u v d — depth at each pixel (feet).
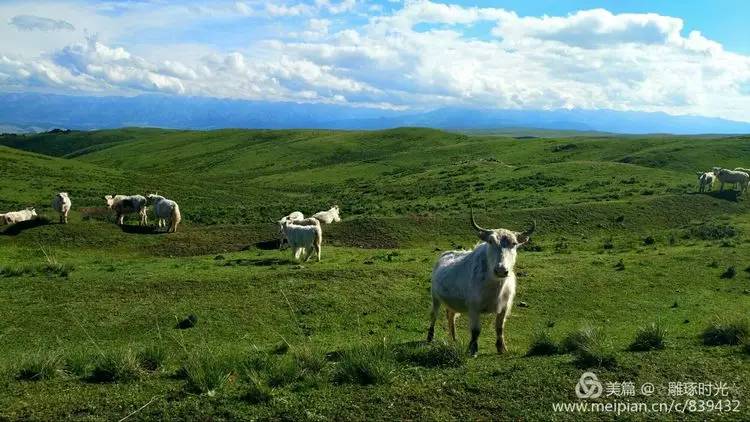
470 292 39.09
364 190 227.61
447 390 28.27
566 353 36.78
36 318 56.03
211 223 144.25
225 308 59.21
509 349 41.39
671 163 226.38
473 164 252.62
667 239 106.83
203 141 508.94
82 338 52.08
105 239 107.14
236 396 27.99
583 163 214.69
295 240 84.58
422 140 427.33
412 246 110.73
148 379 31.89
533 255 89.35
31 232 106.42
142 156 467.93
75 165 258.78
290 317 57.77
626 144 300.20
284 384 29.78
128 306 59.72
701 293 65.87
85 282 66.90
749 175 150.10
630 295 65.77
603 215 130.00
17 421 25.54
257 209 170.30
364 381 29.86
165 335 52.75
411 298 64.08
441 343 34.42
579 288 67.92
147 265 82.94
